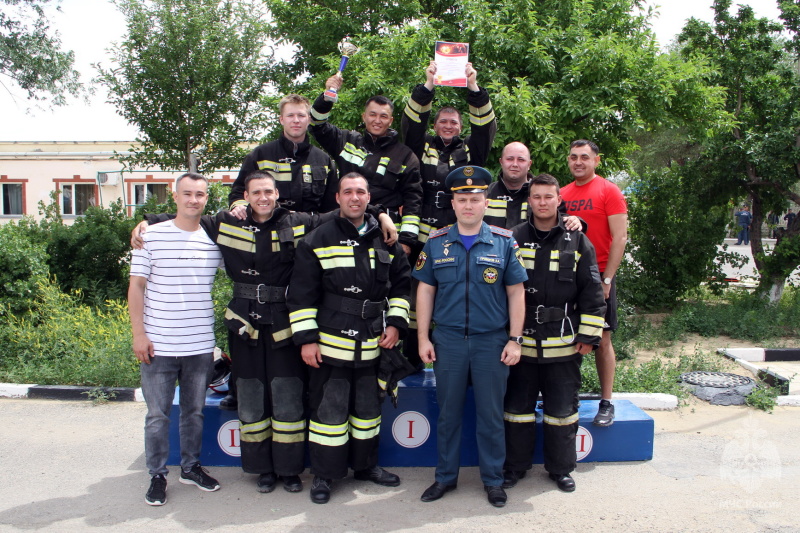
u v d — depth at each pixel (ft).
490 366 12.12
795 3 30.58
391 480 13.07
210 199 30.48
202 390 12.66
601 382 14.42
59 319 22.53
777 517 11.68
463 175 11.99
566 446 12.73
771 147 29.12
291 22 34.24
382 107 13.69
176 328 12.10
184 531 11.17
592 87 26.21
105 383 19.62
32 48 38.83
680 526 11.35
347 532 11.14
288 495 12.66
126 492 12.76
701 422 17.04
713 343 25.75
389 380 12.60
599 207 14.61
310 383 12.50
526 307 12.74
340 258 12.11
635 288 30.68
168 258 12.04
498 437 12.27
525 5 26.86
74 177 65.41
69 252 29.30
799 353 23.63
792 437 15.89
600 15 28.73
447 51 13.64
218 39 31.73
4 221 66.28
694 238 30.71
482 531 11.18
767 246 34.81
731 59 30.71
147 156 33.24
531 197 12.68
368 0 32.63
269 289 12.40
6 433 16.22
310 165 13.82
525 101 24.26
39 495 12.62
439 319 12.32
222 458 14.08
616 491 12.81
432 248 12.51
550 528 11.30
